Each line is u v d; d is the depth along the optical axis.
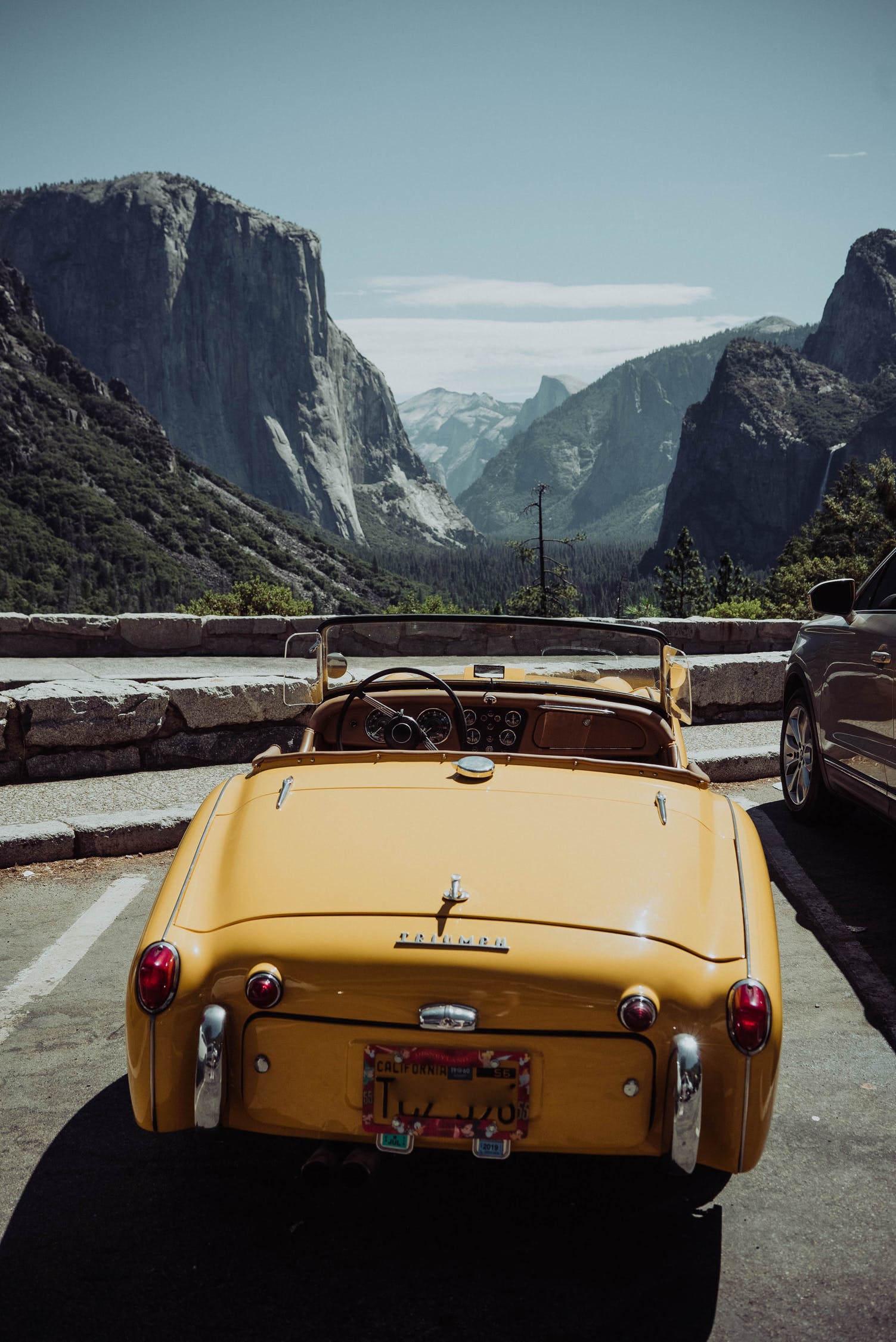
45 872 5.85
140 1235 2.79
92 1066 3.70
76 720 7.44
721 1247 2.76
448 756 3.39
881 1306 2.54
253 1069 2.61
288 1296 2.56
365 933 2.57
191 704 7.84
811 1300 2.56
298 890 2.72
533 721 4.30
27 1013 4.09
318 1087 2.57
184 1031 2.60
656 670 4.24
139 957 2.66
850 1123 3.39
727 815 3.27
